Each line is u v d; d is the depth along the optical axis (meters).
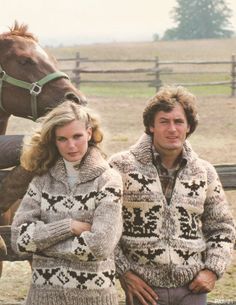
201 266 5.38
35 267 5.12
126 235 5.37
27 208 5.15
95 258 4.92
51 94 7.65
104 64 65.62
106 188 4.98
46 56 7.89
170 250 5.29
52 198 5.08
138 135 21.55
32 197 5.16
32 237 4.97
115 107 30.16
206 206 5.51
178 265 5.30
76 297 5.00
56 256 5.02
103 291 5.05
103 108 29.69
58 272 5.03
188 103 5.34
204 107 29.66
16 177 6.27
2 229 6.76
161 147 5.34
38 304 5.06
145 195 5.30
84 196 5.02
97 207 4.97
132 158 5.39
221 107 29.58
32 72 7.73
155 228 5.30
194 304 5.39
